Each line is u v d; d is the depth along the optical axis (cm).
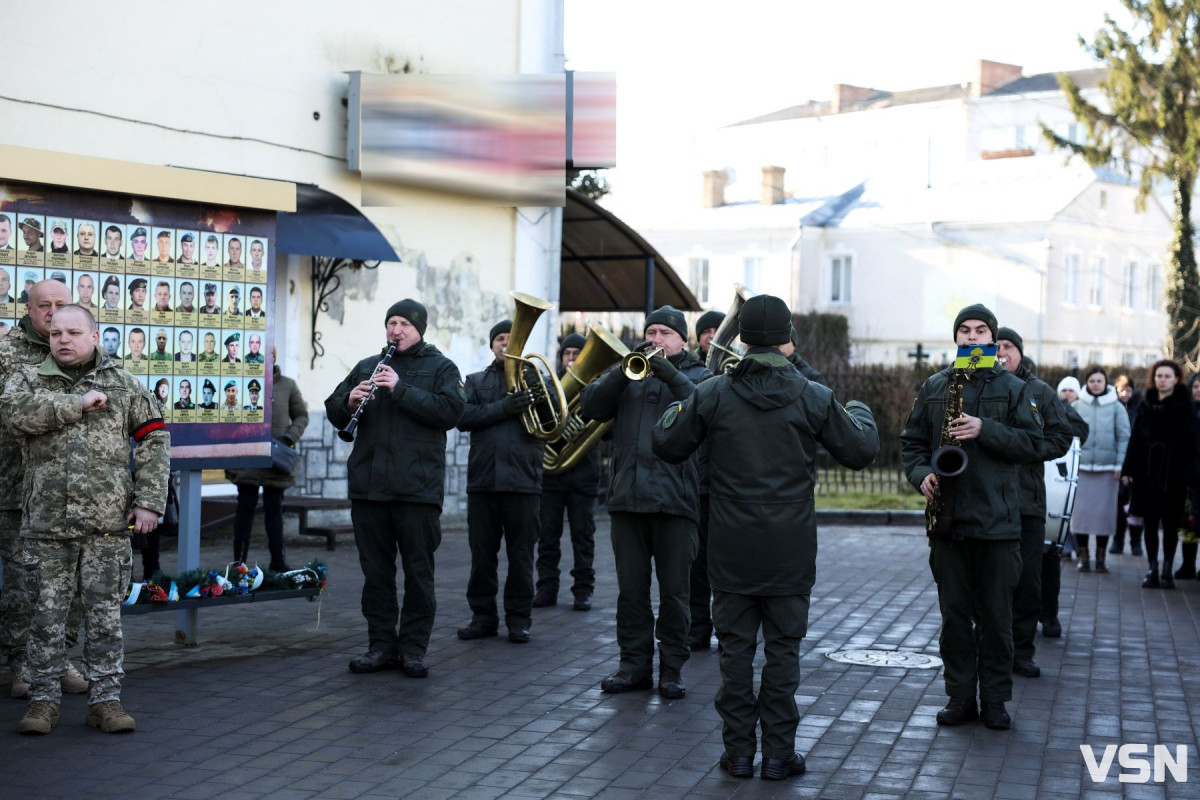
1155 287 4434
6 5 1071
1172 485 1116
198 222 756
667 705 681
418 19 1412
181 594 754
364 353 1373
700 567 832
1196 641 884
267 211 788
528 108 1463
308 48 1314
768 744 564
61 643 611
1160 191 4725
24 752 579
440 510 746
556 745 605
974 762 589
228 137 1243
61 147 1111
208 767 563
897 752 604
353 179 1365
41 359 639
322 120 1332
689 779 560
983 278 3994
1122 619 969
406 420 731
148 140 1177
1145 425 1131
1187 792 550
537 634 862
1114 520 1212
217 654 780
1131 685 748
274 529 1027
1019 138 5653
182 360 750
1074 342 4053
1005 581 640
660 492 691
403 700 681
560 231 1573
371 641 748
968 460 637
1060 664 805
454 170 1422
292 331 1298
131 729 612
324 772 559
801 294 4178
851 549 1341
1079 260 4072
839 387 2128
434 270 1430
